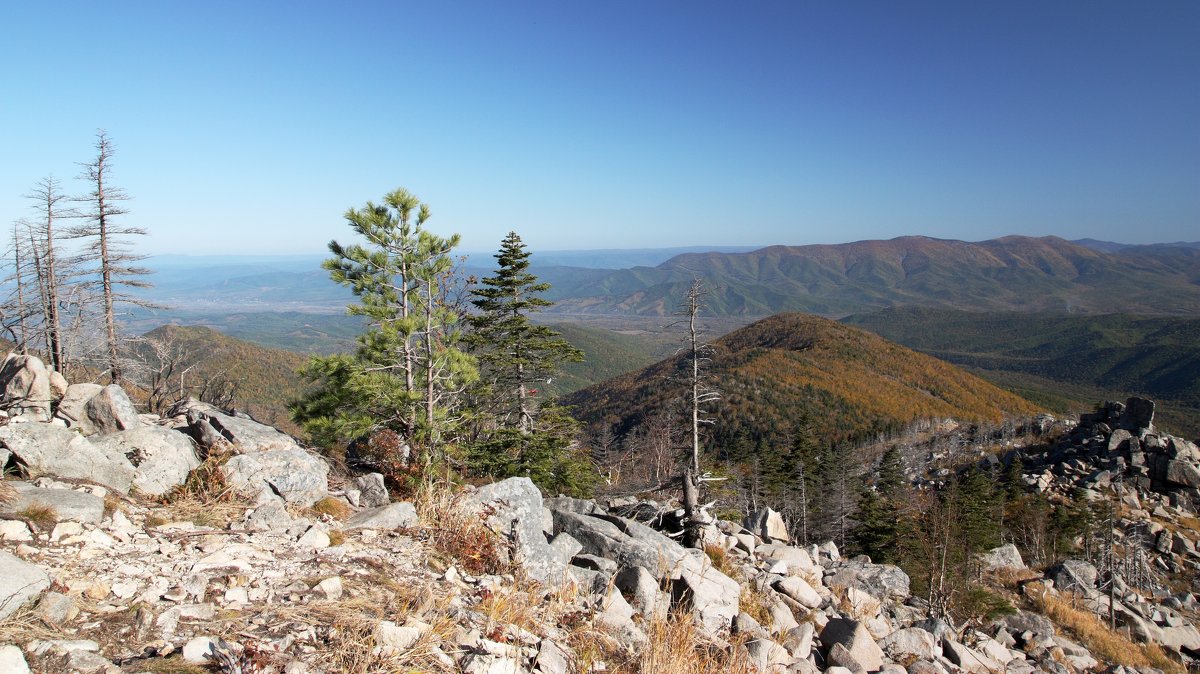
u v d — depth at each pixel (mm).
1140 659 18297
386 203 12547
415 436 11648
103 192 21266
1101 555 35062
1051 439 60688
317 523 5887
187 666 3170
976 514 33969
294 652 3525
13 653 2811
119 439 6176
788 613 7707
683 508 11703
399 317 12570
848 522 47219
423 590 4863
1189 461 44000
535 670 4062
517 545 6246
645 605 6102
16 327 21375
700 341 21266
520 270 20516
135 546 4492
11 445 5207
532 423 20234
